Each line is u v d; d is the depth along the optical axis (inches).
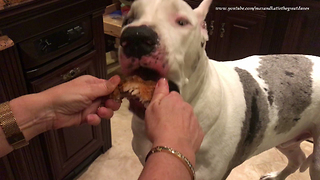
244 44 72.6
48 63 42.5
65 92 29.6
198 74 29.5
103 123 60.8
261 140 37.9
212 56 79.1
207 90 31.6
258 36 69.8
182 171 19.2
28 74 40.3
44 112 30.0
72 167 56.2
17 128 29.0
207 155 33.7
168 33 24.3
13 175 45.5
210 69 32.9
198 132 23.2
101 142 61.9
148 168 19.0
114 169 61.2
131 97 27.5
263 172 60.7
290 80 38.2
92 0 45.4
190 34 26.3
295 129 40.4
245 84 36.5
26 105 29.3
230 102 34.7
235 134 34.5
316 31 62.7
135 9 26.0
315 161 40.0
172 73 25.0
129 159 63.5
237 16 69.9
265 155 64.9
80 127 54.5
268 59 41.5
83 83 30.3
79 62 47.9
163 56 23.7
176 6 25.3
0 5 33.0
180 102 23.1
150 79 25.7
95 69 52.4
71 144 54.0
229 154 35.0
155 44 23.2
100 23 49.8
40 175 50.3
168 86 24.5
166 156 19.4
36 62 40.6
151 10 24.9
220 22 72.9
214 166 34.7
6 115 28.6
